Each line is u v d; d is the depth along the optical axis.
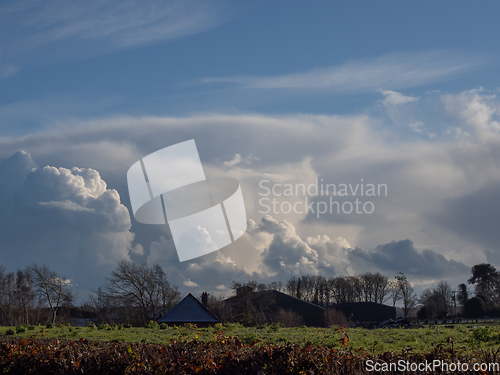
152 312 50.25
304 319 50.47
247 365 6.96
